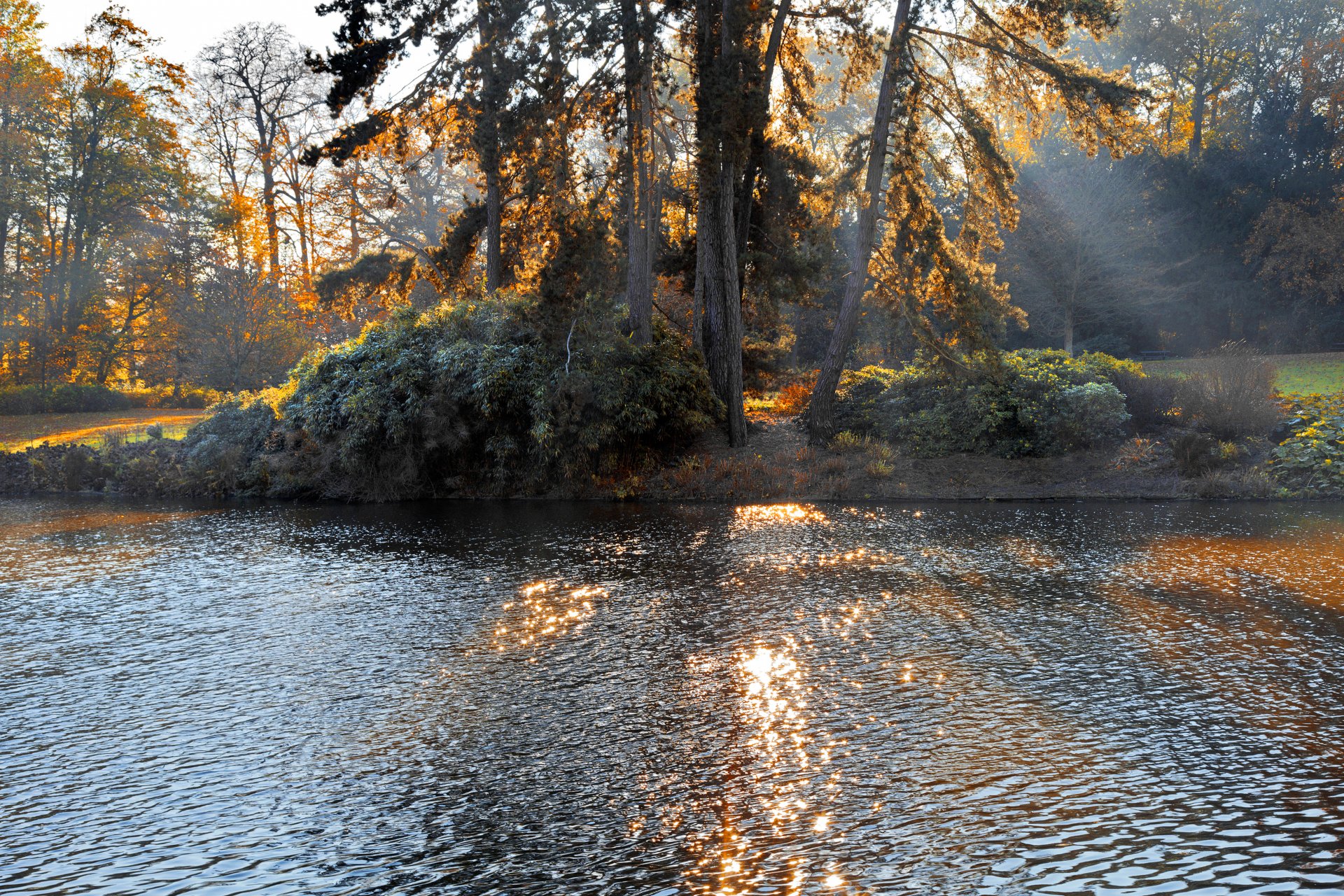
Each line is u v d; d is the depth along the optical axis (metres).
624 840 5.89
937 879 5.38
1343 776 6.58
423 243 50.12
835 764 6.89
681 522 18.38
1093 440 22.77
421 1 22.81
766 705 8.12
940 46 24.66
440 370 22.31
